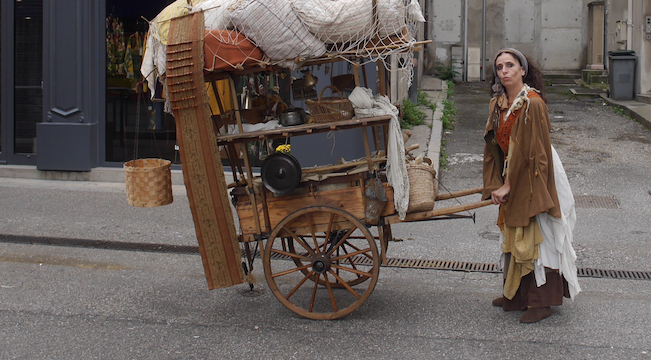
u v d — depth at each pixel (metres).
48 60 8.80
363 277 4.89
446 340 4.03
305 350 3.94
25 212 7.32
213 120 4.45
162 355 3.92
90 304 4.74
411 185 4.27
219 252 4.36
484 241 6.12
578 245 5.91
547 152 4.02
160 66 4.21
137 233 6.57
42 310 4.62
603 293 4.77
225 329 4.28
